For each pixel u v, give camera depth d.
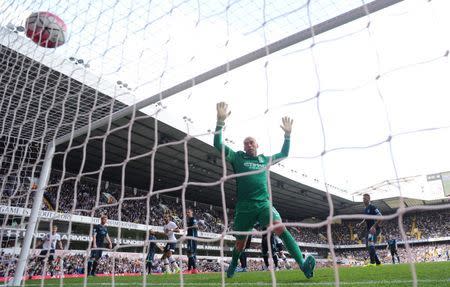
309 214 52.56
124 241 28.20
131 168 29.36
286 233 4.00
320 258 46.53
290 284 3.78
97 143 23.14
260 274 6.12
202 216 38.88
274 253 10.38
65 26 5.23
